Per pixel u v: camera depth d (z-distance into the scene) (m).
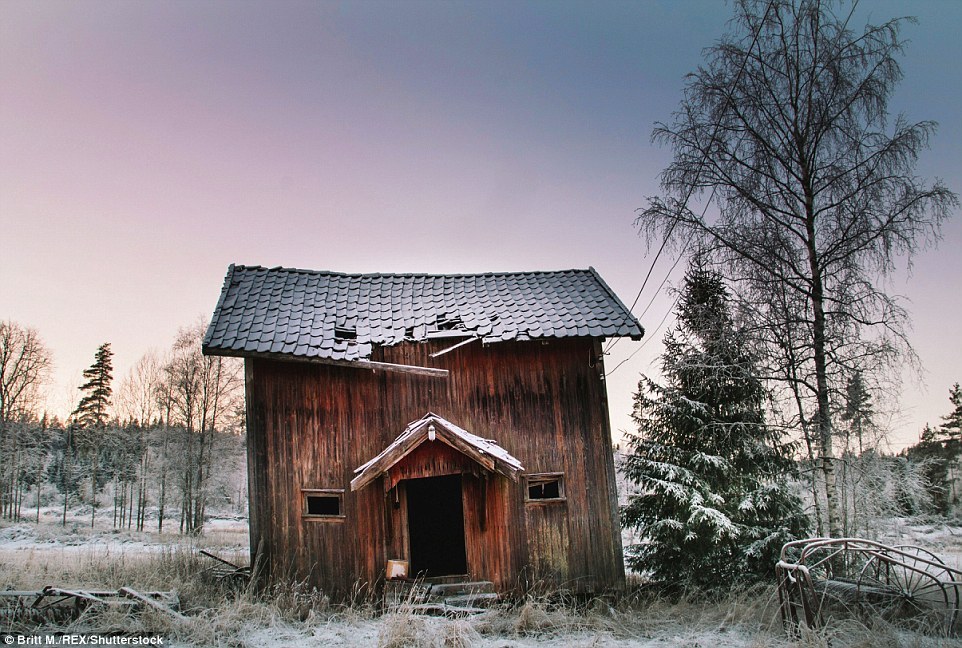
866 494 13.27
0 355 52.12
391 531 11.97
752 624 9.71
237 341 12.02
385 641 8.91
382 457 11.05
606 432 12.88
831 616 8.85
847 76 12.84
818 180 13.31
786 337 13.22
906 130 12.24
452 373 12.95
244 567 12.73
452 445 11.30
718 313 14.16
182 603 10.59
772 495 13.33
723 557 13.11
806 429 13.35
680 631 10.01
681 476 13.27
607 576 12.18
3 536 30.88
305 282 14.70
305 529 11.97
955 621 8.24
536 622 10.20
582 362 13.20
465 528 12.07
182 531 38.16
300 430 12.41
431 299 14.37
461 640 8.99
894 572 10.05
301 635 9.55
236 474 49.50
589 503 12.50
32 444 55.41
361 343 12.60
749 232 13.48
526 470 12.52
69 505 54.97
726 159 14.04
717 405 14.36
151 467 46.50
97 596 9.78
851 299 12.36
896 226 12.18
